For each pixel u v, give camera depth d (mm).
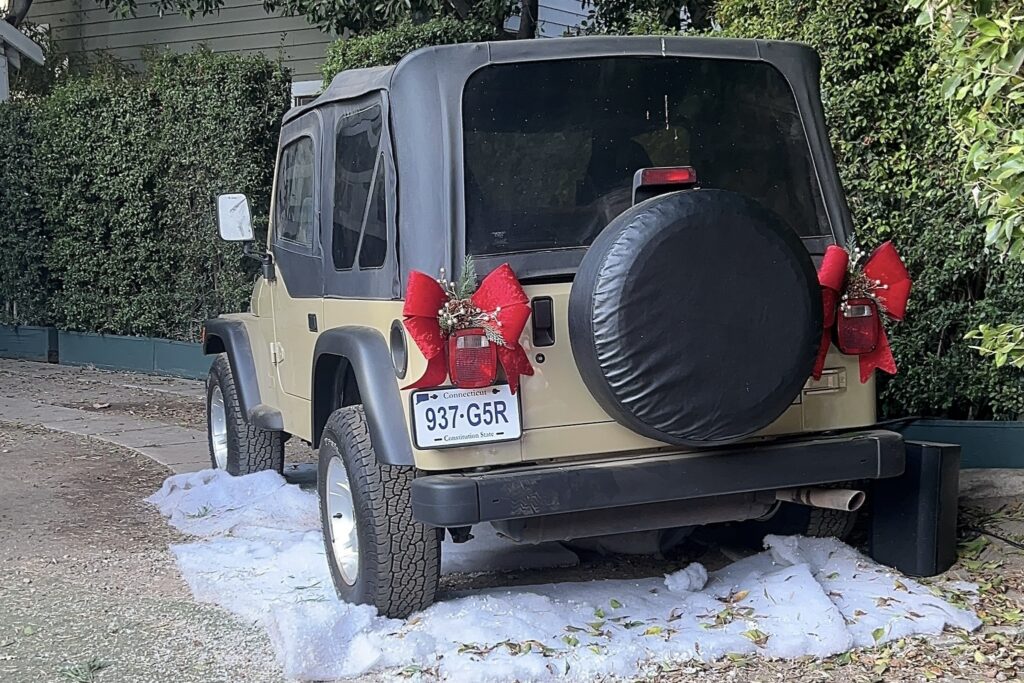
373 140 4746
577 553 5672
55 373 13359
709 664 4207
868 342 4496
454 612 4598
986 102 4125
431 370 4082
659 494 4238
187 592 5328
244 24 15445
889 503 5066
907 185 6887
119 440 9328
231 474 7297
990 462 6664
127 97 12477
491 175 4426
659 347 3938
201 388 12078
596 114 4570
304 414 5762
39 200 13688
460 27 11180
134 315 13109
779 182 4789
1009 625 4492
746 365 4016
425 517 4117
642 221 3945
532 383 4242
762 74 4797
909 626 4414
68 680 4309
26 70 16469
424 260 4371
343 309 5047
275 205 6320
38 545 6199
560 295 4266
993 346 4336
